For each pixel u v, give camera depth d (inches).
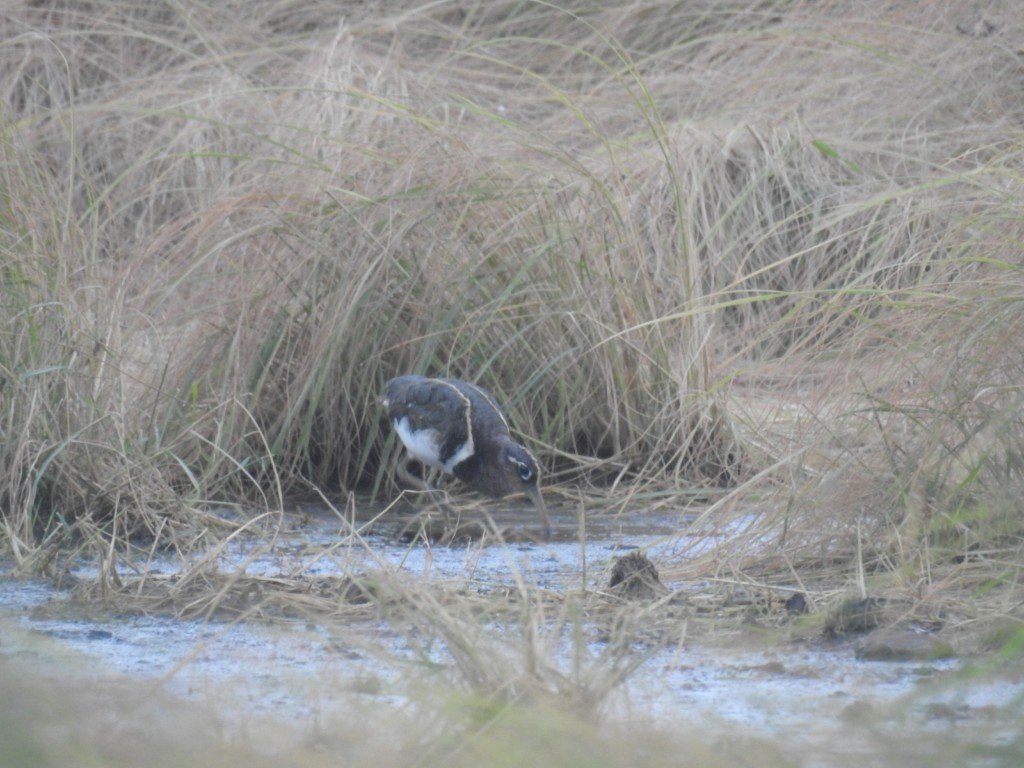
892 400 630.5
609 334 874.8
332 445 861.2
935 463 602.9
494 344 882.8
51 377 732.0
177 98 1214.9
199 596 572.4
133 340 850.8
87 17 1352.1
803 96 1208.2
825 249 1079.0
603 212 908.6
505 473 761.6
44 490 721.6
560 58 1389.0
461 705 366.0
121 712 382.9
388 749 354.3
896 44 1214.9
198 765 335.6
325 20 1425.9
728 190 1114.1
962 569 570.3
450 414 778.8
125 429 764.0
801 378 752.3
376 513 807.1
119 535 703.7
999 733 373.1
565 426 885.2
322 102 1052.5
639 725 374.3
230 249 896.9
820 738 374.3
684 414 848.9
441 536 740.7
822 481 615.2
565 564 657.0
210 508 789.2
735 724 394.0
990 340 607.2
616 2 1440.7
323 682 422.3
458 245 884.6
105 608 562.3
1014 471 593.6
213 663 471.8
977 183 749.3
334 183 902.4
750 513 657.6
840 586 576.7
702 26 1413.6
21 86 1283.2
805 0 1339.8
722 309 1055.0
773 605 554.9
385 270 860.0
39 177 856.3
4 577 625.6
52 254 781.3
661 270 918.4
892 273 866.8
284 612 549.3
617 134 1191.6
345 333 856.3
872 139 1182.3
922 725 386.0
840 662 477.1
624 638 461.7
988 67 1162.6
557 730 352.5
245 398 848.9
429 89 1143.0
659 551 679.1
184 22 1376.7
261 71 1320.1
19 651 469.7
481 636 416.8
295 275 872.9
